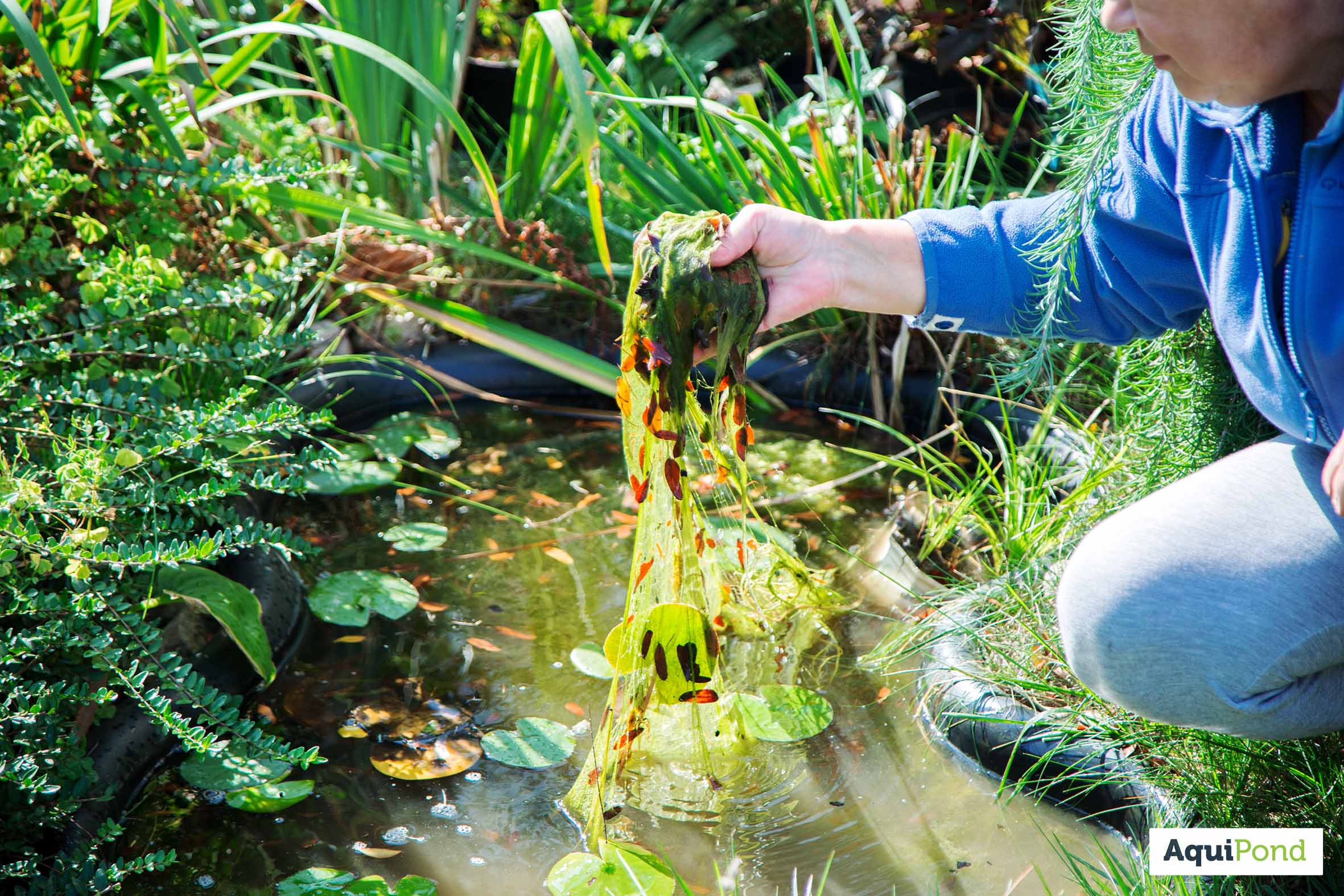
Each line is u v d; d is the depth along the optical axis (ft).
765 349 7.82
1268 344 3.54
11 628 4.73
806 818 4.75
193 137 6.72
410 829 4.66
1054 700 5.06
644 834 4.65
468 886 4.38
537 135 8.30
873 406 7.79
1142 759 4.70
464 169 9.39
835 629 5.95
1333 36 3.19
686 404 4.37
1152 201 4.03
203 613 5.54
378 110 8.52
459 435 7.77
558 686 5.52
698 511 4.63
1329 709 3.74
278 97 9.00
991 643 5.30
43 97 6.38
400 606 6.00
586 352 8.11
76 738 4.38
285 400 6.51
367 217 7.30
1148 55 3.48
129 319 5.53
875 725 5.30
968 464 7.29
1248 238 3.58
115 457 5.07
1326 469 3.40
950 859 4.54
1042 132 7.07
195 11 9.25
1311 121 3.45
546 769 5.01
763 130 7.61
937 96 10.10
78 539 4.31
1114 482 5.71
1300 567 3.59
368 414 7.89
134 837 4.56
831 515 6.86
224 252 6.94
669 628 4.48
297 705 5.34
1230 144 3.71
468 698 5.42
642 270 4.16
